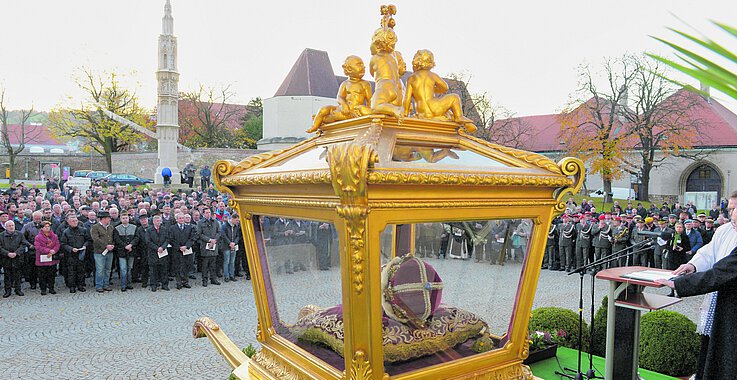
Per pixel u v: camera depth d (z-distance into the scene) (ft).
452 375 4.90
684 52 2.06
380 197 4.06
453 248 4.71
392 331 4.56
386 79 5.18
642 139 108.99
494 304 5.10
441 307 4.80
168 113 120.78
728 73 1.92
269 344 5.74
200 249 40.06
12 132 197.06
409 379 4.62
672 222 47.26
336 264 4.45
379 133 4.93
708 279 10.62
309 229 4.68
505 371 5.24
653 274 12.44
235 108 186.50
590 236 47.26
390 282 4.39
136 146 165.68
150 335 26.73
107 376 21.04
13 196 63.67
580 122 124.47
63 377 20.94
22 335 26.63
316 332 4.93
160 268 38.42
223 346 6.79
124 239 37.58
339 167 3.90
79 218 43.57
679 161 124.26
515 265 5.08
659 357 15.55
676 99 105.81
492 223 4.85
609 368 13.08
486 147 5.42
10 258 34.91
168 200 66.90
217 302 34.37
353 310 4.29
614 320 12.98
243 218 5.71
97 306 32.99
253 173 5.31
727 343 10.93
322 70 145.59
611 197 109.70
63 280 40.98
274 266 5.40
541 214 5.05
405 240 4.49
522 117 176.14
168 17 120.37
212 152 138.00
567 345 17.03
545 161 5.05
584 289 38.50
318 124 5.69
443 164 4.56
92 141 154.81
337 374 4.64
